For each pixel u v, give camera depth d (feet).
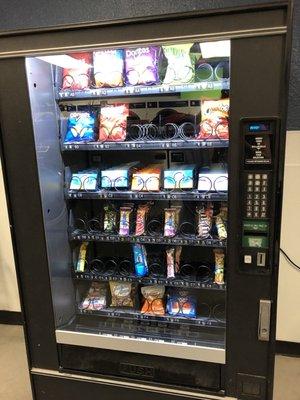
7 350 7.33
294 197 6.18
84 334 4.91
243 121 3.68
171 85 4.42
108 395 4.97
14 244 4.72
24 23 6.71
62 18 6.56
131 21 3.61
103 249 5.97
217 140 4.40
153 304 5.44
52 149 4.89
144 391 4.78
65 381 5.10
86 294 5.94
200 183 4.79
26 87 4.22
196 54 4.50
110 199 5.61
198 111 5.13
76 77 4.98
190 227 5.29
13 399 5.93
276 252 3.92
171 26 3.56
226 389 4.51
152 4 6.16
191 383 4.66
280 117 3.59
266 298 4.09
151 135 5.06
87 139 5.13
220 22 3.47
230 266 4.12
